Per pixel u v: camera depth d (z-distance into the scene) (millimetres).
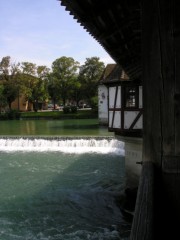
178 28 3621
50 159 26656
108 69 49469
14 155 28781
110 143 30172
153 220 2348
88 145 30688
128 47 8289
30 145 32438
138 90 15172
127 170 16281
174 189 3639
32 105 91062
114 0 5328
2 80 79312
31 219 13445
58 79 80812
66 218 13461
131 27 6637
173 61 3646
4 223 13031
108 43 7855
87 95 77125
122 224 12727
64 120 64125
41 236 11820
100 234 11859
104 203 15352
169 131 3674
